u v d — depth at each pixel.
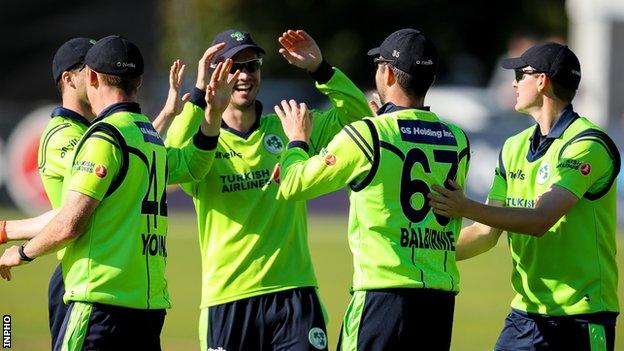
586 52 78.31
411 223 20.84
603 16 77.25
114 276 20.67
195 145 23.16
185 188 25.16
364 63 121.44
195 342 35.41
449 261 21.34
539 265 22.28
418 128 21.20
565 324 22.12
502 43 122.44
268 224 24.58
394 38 21.47
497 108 91.31
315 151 25.00
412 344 20.83
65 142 22.70
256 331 24.64
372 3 119.69
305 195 21.23
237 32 24.81
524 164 22.66
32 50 70.56
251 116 25.12
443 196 20.92
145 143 21.17
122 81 21.25
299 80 119.81
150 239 21.20
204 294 25.00
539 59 22.20
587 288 21.95
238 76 23.33
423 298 20.86
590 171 21.53
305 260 24.88
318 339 24.39
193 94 23.98
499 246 64.31
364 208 20.88
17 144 65.44
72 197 20.45
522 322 22.77
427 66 21.27
